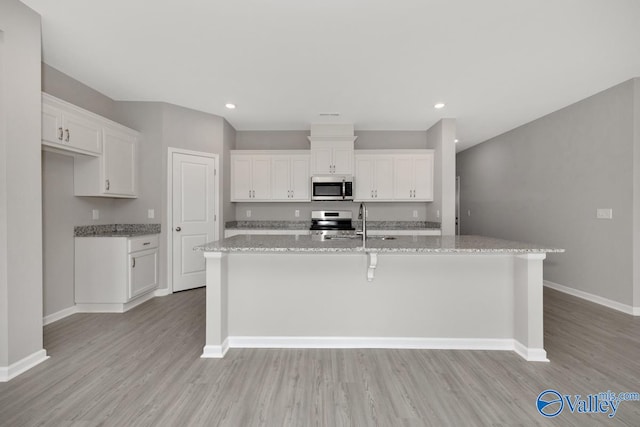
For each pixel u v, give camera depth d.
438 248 2.17
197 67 3.00
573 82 3.28
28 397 1.81
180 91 3.61
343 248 2.16
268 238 2.87
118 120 3.91
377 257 2.50
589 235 3.66
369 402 1.78
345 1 2.06
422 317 2.50
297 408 1.73
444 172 4.57
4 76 1.97
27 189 2.12
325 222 5.21
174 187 4.05
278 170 5.02
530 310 2.28
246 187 5.00
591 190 3.63
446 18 2.24
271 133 5.32
